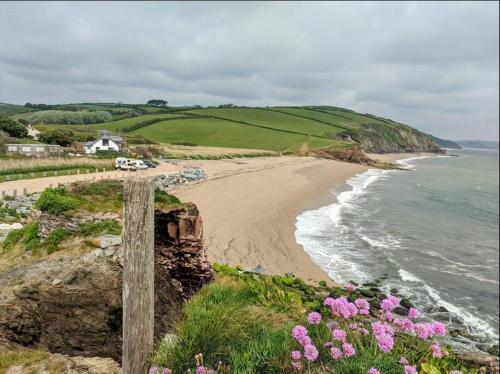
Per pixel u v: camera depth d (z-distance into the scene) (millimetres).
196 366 5039
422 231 32500
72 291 7891
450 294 19234
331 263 21984
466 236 32625
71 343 7508
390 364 4289
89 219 9859
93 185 11227
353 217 35062
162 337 6930
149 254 5391
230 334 5648
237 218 29609
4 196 24734
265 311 7426
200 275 9500
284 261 21344
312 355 4219
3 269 9734
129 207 5289
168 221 9438
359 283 19438
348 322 5332
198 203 33000
